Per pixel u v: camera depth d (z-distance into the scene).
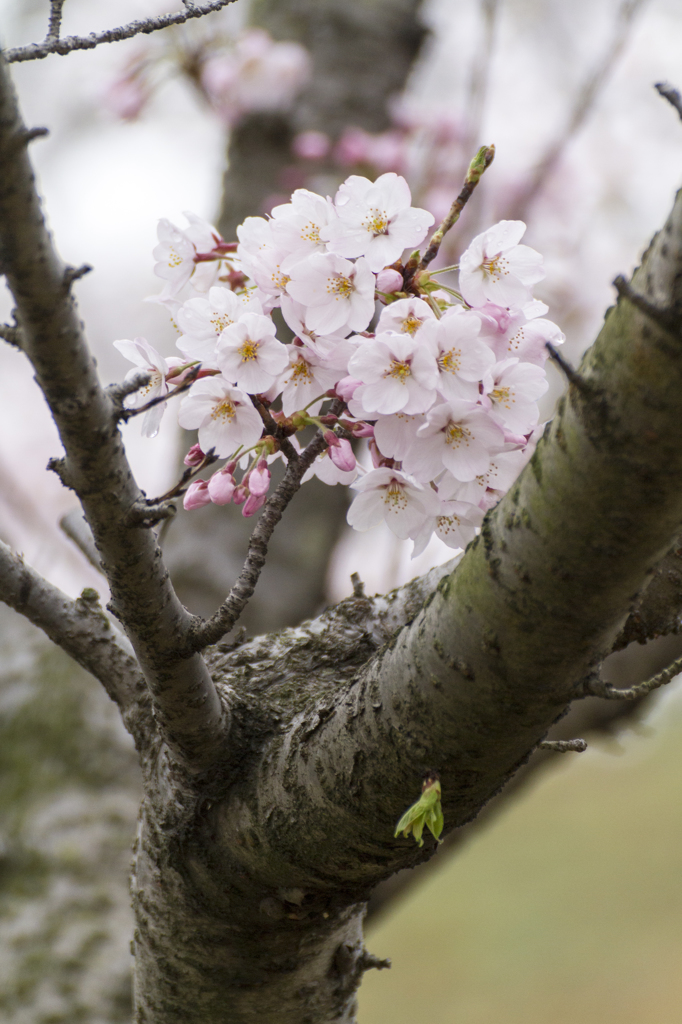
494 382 1.93
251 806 1.97
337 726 1.94
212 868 1.99
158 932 2.02
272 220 1.93
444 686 1.90
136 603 1.91
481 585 1.89
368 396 1.91
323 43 3.98
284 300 1.93
